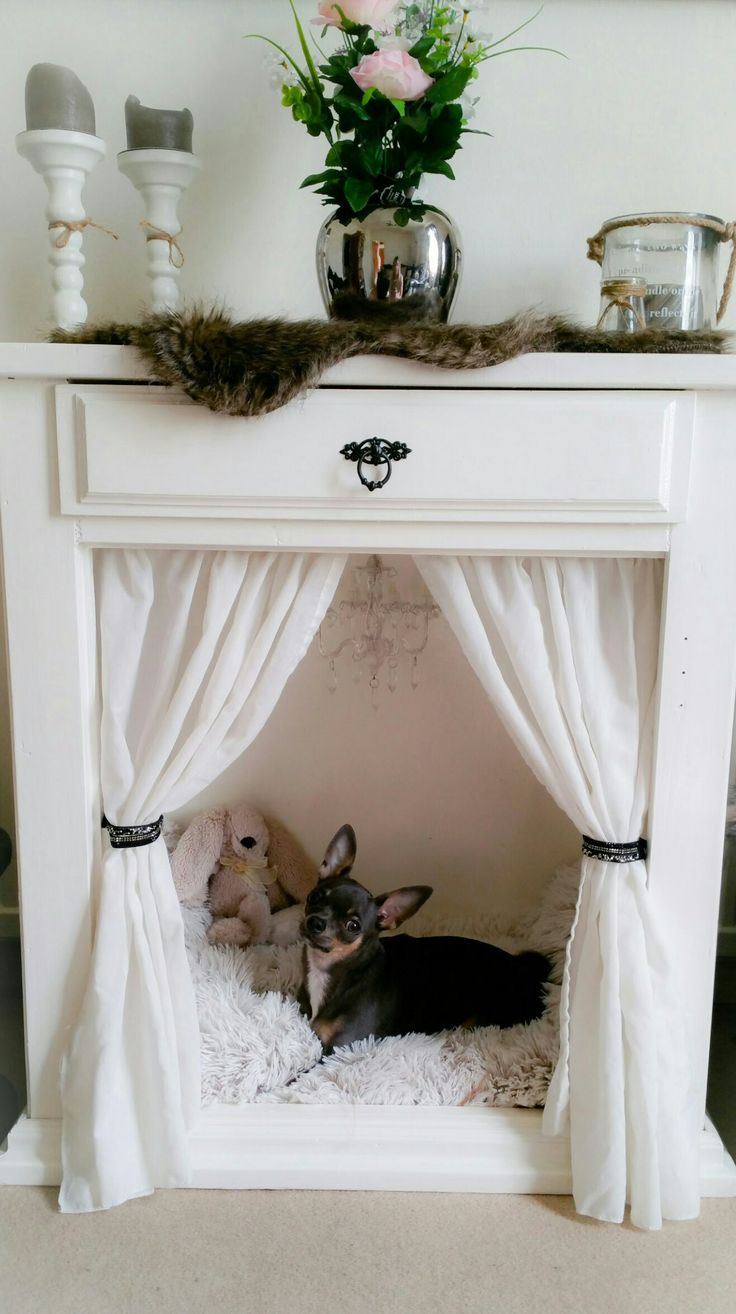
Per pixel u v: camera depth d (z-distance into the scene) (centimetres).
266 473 110
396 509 112
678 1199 122
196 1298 110
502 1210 124
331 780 168
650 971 122
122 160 130
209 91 142
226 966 149
